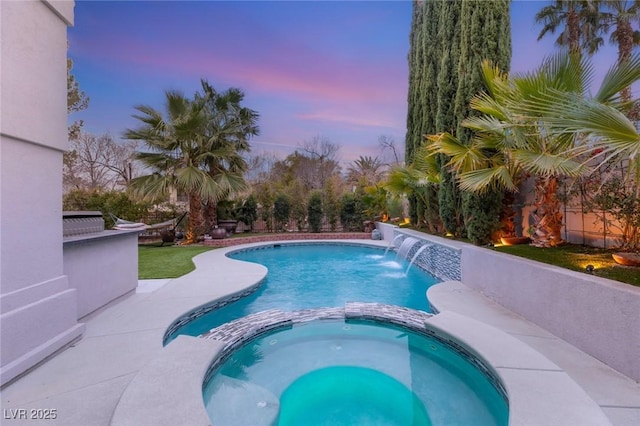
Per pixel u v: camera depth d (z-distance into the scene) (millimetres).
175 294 4984
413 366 3506
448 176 7918
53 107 3076
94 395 2354
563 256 4227
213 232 11969
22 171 2736
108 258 4352
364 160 23531
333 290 6547
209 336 3637
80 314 3764
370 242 11992
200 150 10828
